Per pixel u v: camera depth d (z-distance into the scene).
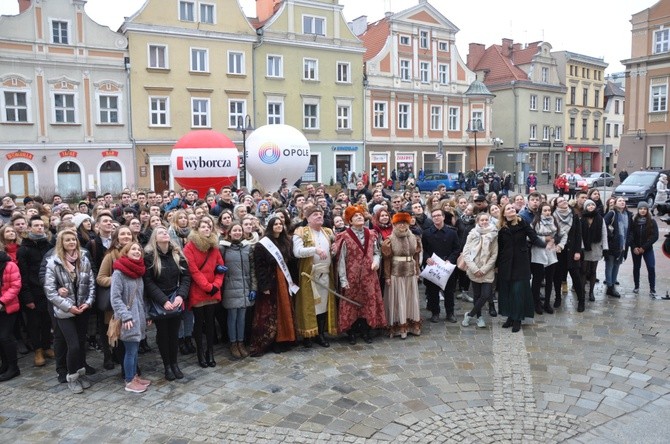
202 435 5.32
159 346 6.68
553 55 55.91
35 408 6.00
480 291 8.64
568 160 57.25
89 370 7.04
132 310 6.24
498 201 12.33
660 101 40.19
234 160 18.77
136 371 6.50
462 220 10.11
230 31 34.09
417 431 5.34
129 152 31.58
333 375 6.74
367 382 6.51
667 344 7.65
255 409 5.85
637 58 40.91
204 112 33.75
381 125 41.38
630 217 10.52
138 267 6.23
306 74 37.50
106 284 6.50
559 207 9.27
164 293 6.54
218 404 6.00
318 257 7.69
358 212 7.88
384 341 8.04
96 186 30.77
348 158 40.03
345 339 8.20
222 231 8.12
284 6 36.09
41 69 28.98
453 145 44.72
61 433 5.43
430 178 38.88
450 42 44.16
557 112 54.91
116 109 31.19
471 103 45.31
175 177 18.64
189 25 32.66
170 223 8.74
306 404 5.95
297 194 14.64
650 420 5.49
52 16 29.08
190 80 32.94
